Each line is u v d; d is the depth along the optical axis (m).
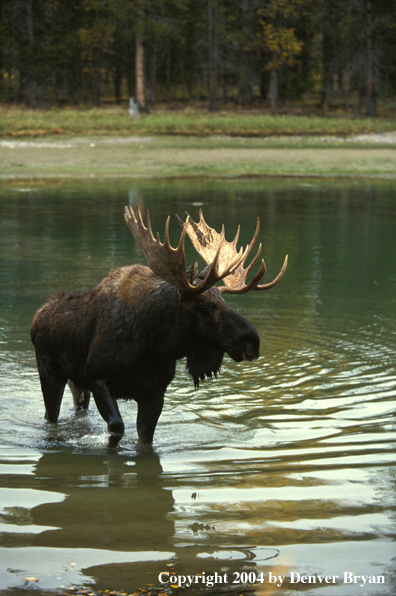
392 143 106.75
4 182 66.06
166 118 118.94
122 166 80.06
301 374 17.64
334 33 152.50
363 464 12.08
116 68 178.88
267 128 116.62
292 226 41.56
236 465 12.20
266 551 8.86
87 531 9.44
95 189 61.34
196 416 15.05
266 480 11.41
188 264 28.61
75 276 27.75
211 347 12.77
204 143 101.62
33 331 14.92
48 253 32.78
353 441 13.32
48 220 43.38
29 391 16.64
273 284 13.38
